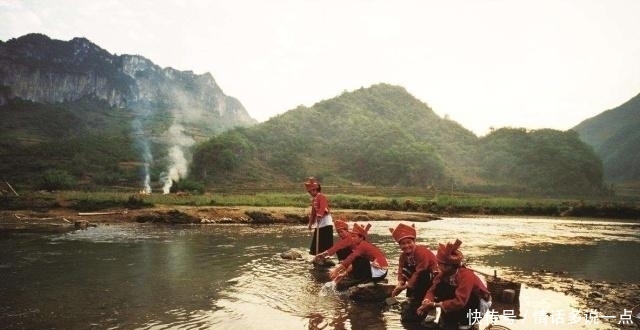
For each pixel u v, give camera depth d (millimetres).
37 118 168375
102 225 18484
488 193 100812
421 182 118188
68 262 9812
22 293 7074
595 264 11219
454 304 5543
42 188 46094
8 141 111562
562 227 26047
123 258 10391
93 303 6523
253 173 104875
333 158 139875
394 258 11406
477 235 18844
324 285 7781
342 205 38094
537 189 111000
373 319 6051
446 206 40719
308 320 5934
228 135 118188
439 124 193625
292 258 10492
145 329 5430
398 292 6707
